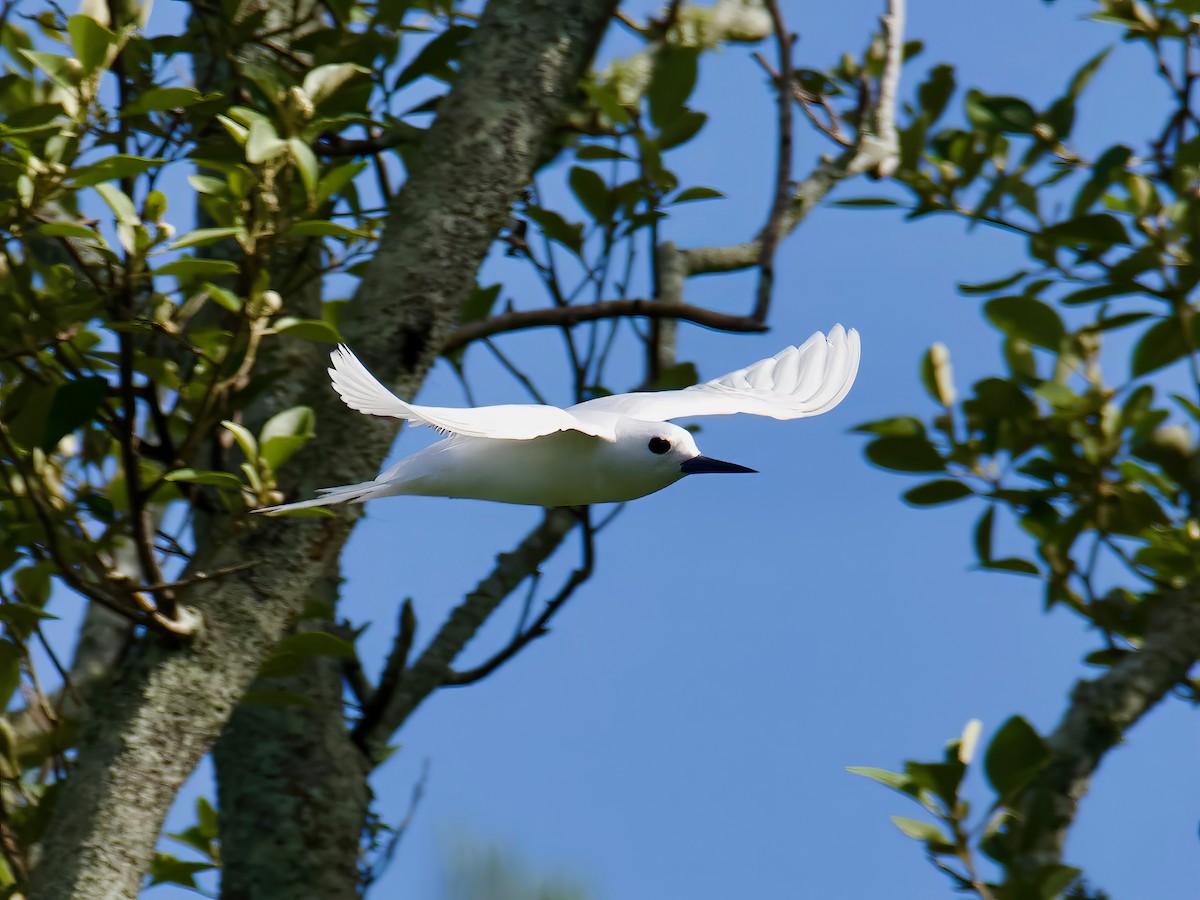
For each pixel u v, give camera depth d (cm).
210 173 1009
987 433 1201
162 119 996
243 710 1043
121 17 959
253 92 1007
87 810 798
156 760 809
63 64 807
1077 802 995
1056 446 1201
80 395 774
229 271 791
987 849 910
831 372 966
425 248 949
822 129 1327
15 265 832
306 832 1016
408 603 1080
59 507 865
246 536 858
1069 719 1032
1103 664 1159
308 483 887
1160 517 1171
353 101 1052
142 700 816
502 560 1149
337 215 973
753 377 998
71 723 1016
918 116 1259
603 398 940
